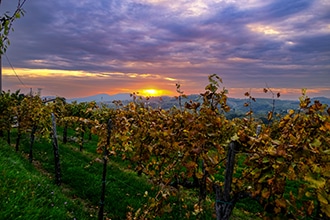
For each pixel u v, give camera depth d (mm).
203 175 5828
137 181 15367
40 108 18812
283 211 4383
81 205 11203
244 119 6883
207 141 5492
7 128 21734
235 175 13469
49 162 18094
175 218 10508
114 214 11273
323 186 3871
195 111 5941
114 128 10672
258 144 4562
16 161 12594
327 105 4539
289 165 3969
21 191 7711
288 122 5051
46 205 7977
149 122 9016
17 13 5281
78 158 19891
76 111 29625
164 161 7543
